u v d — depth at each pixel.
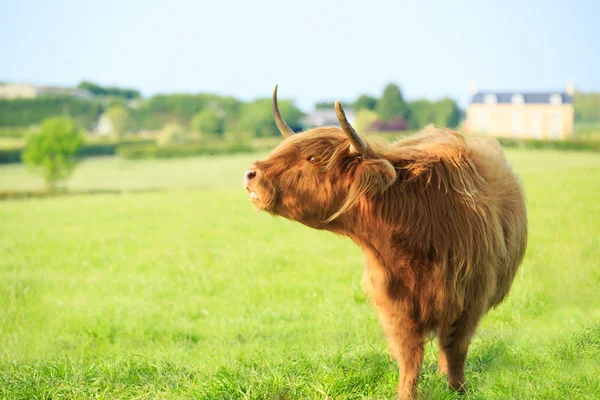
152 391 5.74
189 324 9.41
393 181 5.09
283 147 5.23
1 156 78.81
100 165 73.94
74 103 118.00
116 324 9.39
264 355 6.79
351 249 14.45
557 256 11.12
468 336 5.55
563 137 53.38
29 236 19.31
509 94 76.94
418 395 5.41
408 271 5.26
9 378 5.96
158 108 115.44
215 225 19.58
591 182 23.05
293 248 14.82
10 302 11.16
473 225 5.30
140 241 17.17
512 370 6.07
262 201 5.14
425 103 103.75
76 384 5.82
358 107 113.25
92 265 14.45
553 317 8.47
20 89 130.38
